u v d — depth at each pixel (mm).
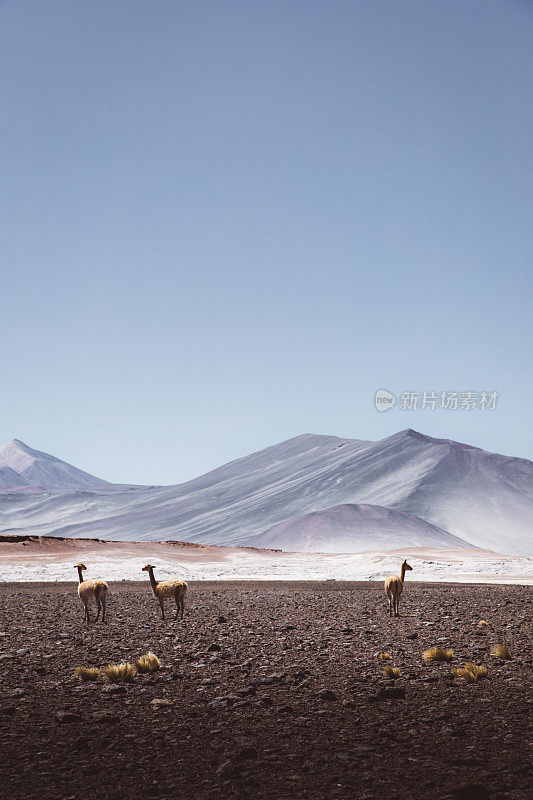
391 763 7488
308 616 23875
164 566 70875
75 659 14523
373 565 78375
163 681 12062
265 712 9766
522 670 12984
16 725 9117
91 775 7195
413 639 17531
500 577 67812
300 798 6512
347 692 11086
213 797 6562
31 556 79875
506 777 6965
